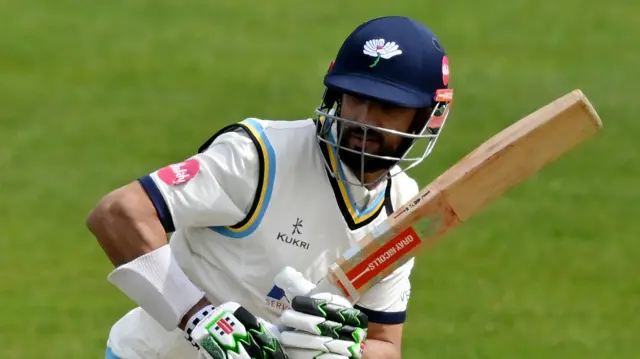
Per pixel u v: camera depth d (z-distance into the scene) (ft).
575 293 87.45
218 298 40.06
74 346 74.18
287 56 169.27
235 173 38.01
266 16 193.16
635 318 82.69
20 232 97.55
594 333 79.56
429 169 119.65
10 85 148.77
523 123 36.83
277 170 38.50
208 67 161.99
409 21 39.06
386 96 37.17
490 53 174.09
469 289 87.66
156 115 138.41
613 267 93.30
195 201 37.68
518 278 90.33
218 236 39.70
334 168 38.99
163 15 190.39
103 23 183.32
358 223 39.63
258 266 39.40
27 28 176.96
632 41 183.01
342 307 36.35
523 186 113.39
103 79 153.89
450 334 78.38
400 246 37.22
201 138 129.90
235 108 143.54
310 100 148.56
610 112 143.13
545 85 156.56
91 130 130.93
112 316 79.61
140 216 36.99
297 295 37.06
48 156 120.57
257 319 36.35
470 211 37.06
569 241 99.09
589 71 164.86
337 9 199.72
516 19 195.31
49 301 82.23
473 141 130.72
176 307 36.58
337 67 38.68
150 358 42.52
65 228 98.99
